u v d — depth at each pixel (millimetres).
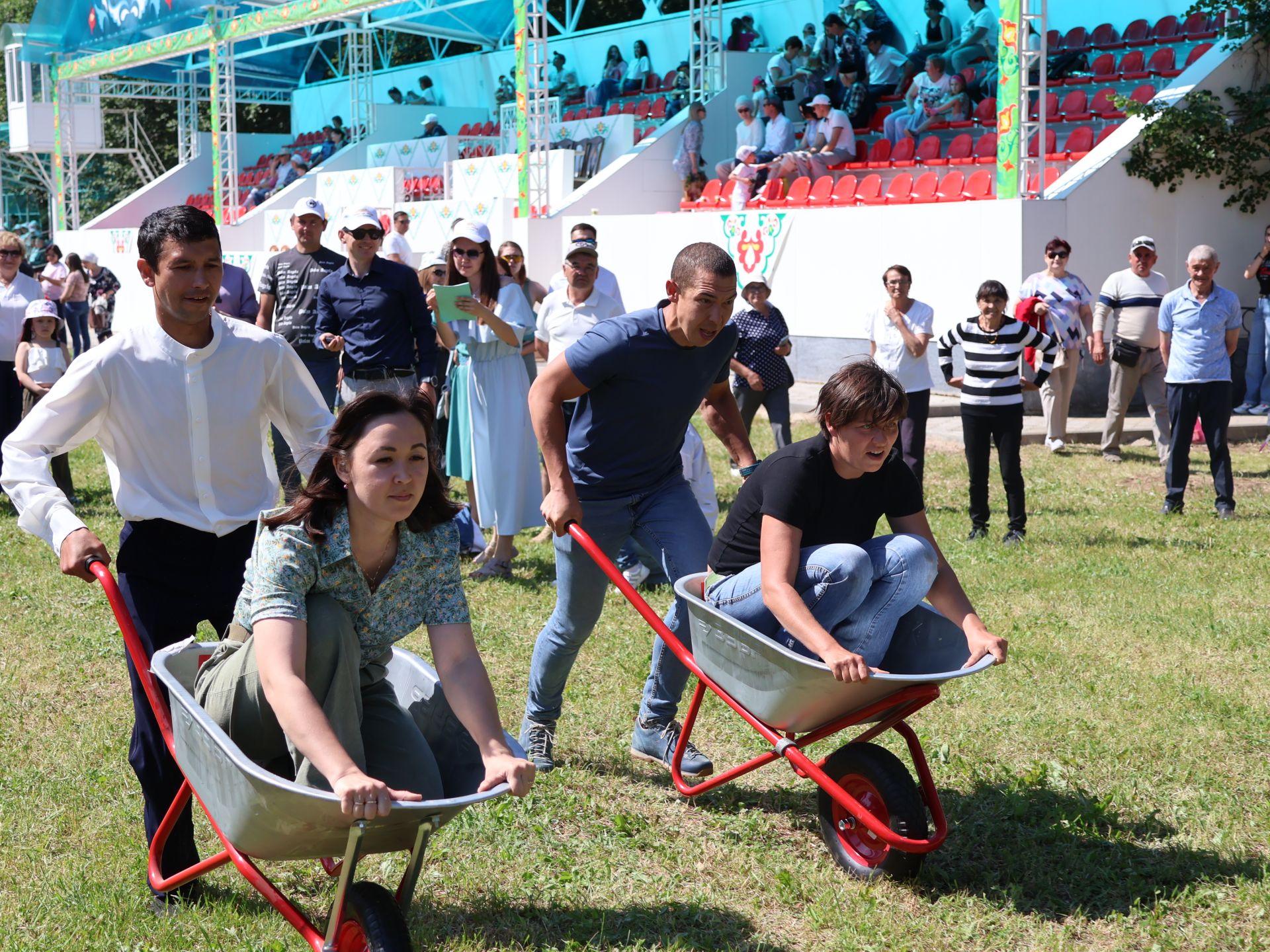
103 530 8914
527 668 5980
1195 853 3977
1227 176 15141
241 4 26156
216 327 3682
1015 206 13930
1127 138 14734
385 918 2824
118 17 29109
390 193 24219
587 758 4859
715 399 4898
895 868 3805
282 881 3881
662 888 3846
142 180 36219
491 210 20953
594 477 4574
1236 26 15094
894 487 4031
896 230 15195
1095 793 4457
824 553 3816
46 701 5539
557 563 4656
